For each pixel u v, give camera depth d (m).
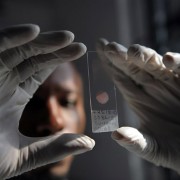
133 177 0.70
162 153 0.29
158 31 0.70
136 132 0.26
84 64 0.56
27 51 0.25
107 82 0.29
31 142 0.27
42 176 0.48
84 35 0.76
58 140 0.26
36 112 0.46
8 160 0.26
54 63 0.26
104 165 0.70
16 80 0.26
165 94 0.30
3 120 0.26
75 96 0.52
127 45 0.73
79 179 0.68
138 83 0.31
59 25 0.78
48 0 0.78
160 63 0.29
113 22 0.74
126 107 0.65
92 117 0.28
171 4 0.71
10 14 0.72
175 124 0.30
